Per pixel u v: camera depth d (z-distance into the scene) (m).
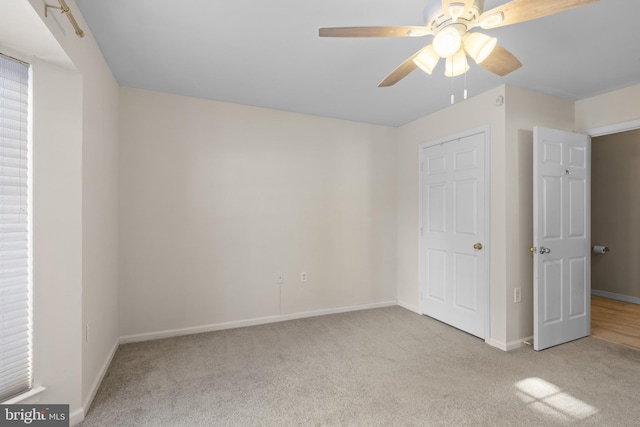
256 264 3.42
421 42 2.13
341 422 1.80
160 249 3.03
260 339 3.00
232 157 3.32
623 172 4.52
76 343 1.79
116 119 2.77
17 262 1.60
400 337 3.05
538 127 2.79
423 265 3.74
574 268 3.02
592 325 3.45
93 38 2.06
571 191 3.00
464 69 1.78
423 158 3.75
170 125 3.07
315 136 3.73
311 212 3.70
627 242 4.47
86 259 1.91
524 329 2.89
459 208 3.26
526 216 2.91
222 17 1.87
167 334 3.04
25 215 1.63
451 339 3.01
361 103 3.32
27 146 1.64
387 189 4.14
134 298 2.93
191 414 1.87
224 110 3.29
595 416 1.85
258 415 1.86
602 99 3.03
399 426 1.76
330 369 2.42
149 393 2.08
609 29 1.96
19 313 1.61
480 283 3.02
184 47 2.21
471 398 2.03
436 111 3.56
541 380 2.26
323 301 3.77
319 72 2.60
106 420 1.81
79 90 1.82
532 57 2.33
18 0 1.23
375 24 1.94
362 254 3.99
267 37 2.08
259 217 3.44
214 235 3.24
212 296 3.23
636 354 2.70
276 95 3.10
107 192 2.44
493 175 2.90
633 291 4.40
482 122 3.01
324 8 1.78
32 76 1.65
